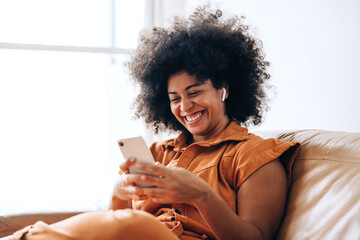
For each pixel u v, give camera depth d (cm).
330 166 116
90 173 345
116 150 347
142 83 162
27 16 334
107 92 347
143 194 115
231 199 123
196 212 123
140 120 345
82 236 86
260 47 162
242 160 125
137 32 358
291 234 113
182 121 143
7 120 330
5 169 329
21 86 333
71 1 344
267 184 120
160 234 88
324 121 191
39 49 331
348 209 101
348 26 173
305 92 205
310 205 113
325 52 189
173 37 144
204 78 135
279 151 124
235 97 151
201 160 133
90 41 349
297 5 210
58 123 340
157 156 153
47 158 338
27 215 160
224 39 148
